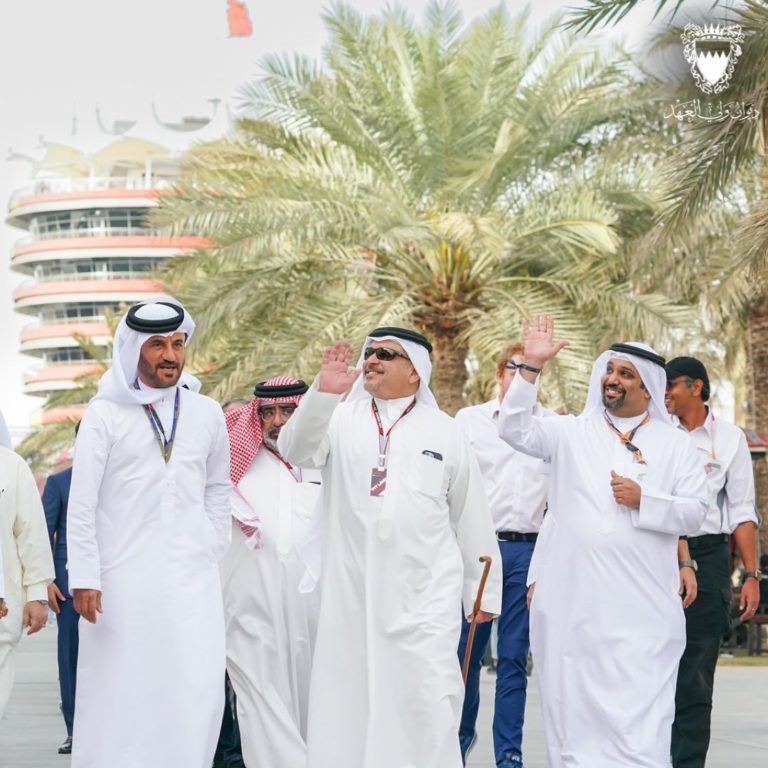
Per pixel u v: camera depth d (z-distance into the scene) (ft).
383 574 20.75
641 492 22.11
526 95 72.02
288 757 24.75
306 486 26.37
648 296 70.23
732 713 38.32
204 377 72.28
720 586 25.00
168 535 20.92
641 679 22.00
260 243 71.67
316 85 72.74
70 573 20.39
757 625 58.23
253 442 26.27
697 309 77.41
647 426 23.06
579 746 22.18
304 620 25.82
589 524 22.40
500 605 22.06
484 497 22.00
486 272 73.92
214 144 75.10
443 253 73.05
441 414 21.88
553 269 75.15
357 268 75.10
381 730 20.36
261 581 25.50
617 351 22.94
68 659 31.04
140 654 20.62
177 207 71.56
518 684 26.53
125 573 20.72
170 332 21.09
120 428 20.85
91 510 20.53
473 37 72.49
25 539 23.90
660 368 23.00
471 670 26.76
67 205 422.82
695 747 24.77
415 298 74.95
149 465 20.90
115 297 418.92
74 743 20.80
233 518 25.58
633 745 21.68
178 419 21.24
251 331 73.10
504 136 68.80
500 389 27.78
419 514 20.97
